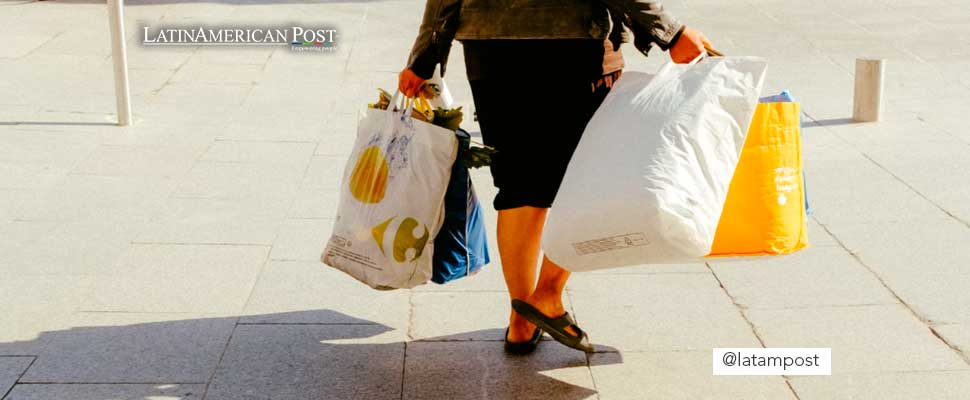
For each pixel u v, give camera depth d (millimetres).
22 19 10984
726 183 3281
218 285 4566
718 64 3373
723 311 4363
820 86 9047
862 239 5262
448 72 9430
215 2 12094
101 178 6168
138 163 6500
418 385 3693
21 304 4312
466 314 4312
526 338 3928
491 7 3535
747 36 11023
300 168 6461
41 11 11430
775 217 3512
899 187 6164
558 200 3328
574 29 3480
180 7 11766
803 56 10211
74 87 8531
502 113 3639
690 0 12852
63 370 3729
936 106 8273
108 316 4211
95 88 8531
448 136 3697
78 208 5609
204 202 5754
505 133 3662
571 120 3631
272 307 4344
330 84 8852
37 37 10227
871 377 3775
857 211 5719
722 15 12031
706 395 3646
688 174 3184
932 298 4496
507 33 3512
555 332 3758
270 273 4719
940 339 4098
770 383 3736
